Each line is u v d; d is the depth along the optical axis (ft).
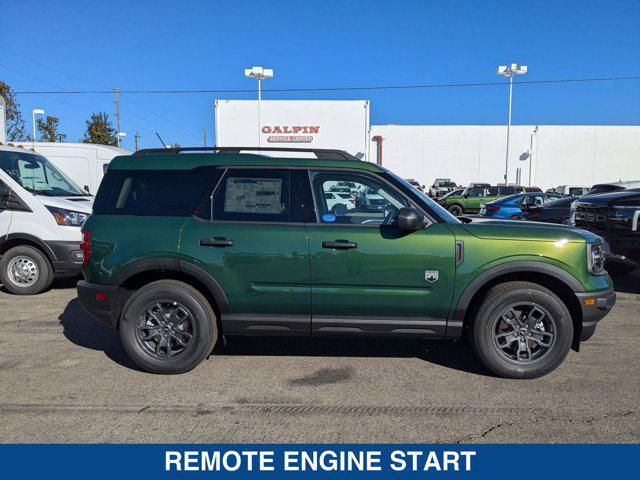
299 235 13.26
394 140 130.41
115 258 13.56
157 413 11.65
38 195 23.80
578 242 13.16
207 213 13.66
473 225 13.61
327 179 13.75
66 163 43.50
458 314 13.26
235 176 13.79
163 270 13.87
